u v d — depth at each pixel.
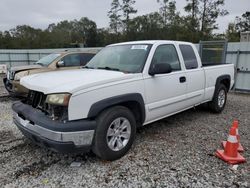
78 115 2.99
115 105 3.44
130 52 4.27
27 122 3.31
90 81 3.16
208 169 3.23
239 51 9.48
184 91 4.63
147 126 4.99
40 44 59.69
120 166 3.31
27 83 3.53
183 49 4.81
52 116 3.03
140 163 3.38
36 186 2.87
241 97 8.58
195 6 42.25
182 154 3.67
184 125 5.08
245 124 5.19
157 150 3.80
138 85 3.67
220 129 4.84
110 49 4.78
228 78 6.20
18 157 3.59
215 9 42.12
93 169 3.24
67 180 2.99
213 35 42.66
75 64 8.29
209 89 5.49
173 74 4.33
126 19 52.44
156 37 48.53
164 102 4.17
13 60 21.83
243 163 3.39
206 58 10.55
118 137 3.47
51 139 2.91
